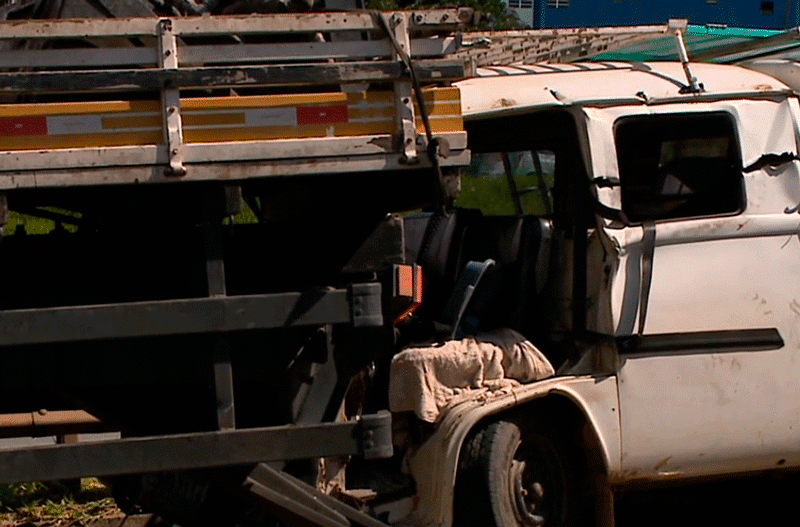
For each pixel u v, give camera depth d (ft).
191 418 14.05
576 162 16.72
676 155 17.02
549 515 16.44
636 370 16.22
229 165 12.44
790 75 17.87
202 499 14.38
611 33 18.84
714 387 16.55
